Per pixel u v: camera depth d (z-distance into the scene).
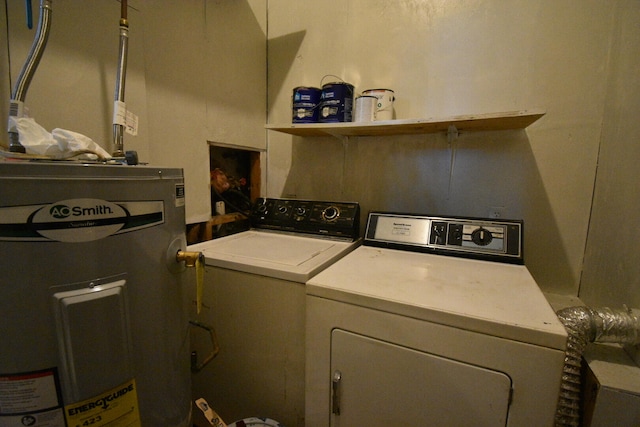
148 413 0.70
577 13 1.22
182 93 1.29
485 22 1.36
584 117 1.25
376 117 1.37
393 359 0.79
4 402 0.54
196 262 0.76
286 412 1.04
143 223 0.65
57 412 0.57
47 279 0.53
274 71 1.83
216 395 1.17
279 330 1.01
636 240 0.92
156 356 0.71
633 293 0.92
